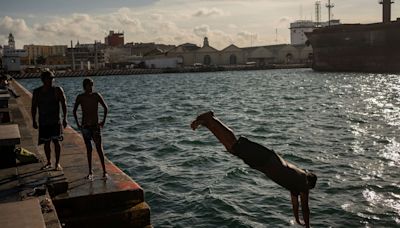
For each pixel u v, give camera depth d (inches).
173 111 1422.2
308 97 1849.2
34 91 345.1
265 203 436.1
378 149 695.1
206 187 494.0
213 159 639.1
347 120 1070.4
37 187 294.7
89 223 288.0
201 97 2050.9
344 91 2139.5
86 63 7140.8
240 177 535.2
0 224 183.2
